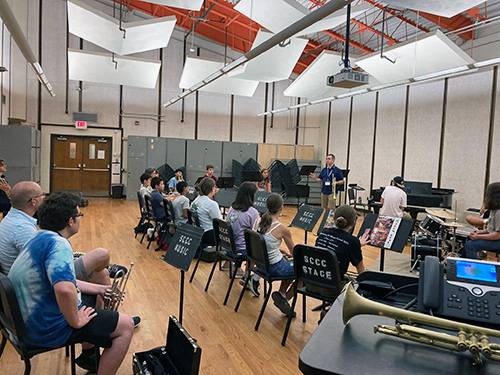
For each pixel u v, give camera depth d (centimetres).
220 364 257
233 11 966
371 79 1091
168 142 1223
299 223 446
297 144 1388
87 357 229
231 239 361
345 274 307
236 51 1311
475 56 852
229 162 1277
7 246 228
